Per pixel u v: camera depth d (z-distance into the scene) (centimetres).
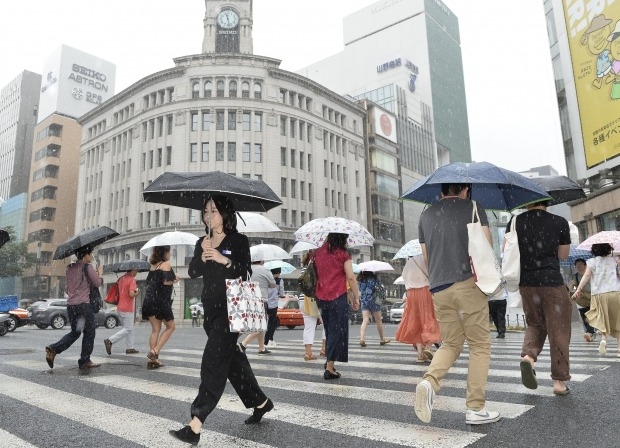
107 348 829
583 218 2306
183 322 3841
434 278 343
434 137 7925
